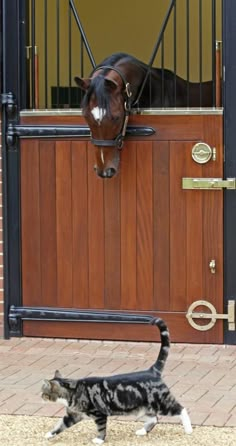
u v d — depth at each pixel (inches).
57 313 265.7
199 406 204.5
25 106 264.8
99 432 180.1
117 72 244.1
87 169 261.0
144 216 258.8
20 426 192.9
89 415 178.9
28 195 265.6
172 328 260.5
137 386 177.8
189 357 248.1
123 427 191.6
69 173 262.4
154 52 260.2
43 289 267.3
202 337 259.9
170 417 193.6
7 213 267.1
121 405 177.0
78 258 264.2
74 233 263.7
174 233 258.1
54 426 190.7
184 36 338.3
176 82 267.4
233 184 253.1
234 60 251.3
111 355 251.6
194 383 223.1
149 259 259.9
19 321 269.3
